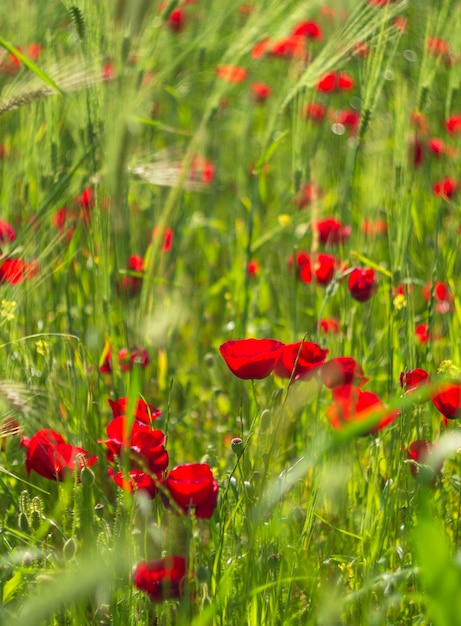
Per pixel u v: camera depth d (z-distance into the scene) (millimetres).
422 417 3613
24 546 3477
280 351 3361
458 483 3531
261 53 4215
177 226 4227
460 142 4355
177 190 3459
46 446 3369
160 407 3953
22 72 3639
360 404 3369
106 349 3740
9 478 3604
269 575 3395
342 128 4777
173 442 3930
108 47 3529
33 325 3834
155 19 3615
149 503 3330
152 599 3312
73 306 4078
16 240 3609
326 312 4125
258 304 4387
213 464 3672
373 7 3691
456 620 2988
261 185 5055
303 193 4168
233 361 3365
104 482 3652
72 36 3992
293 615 3408
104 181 3648
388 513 3475
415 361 3693
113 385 3729
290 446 3676
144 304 3520
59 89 3537
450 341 3824
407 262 3715
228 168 5988
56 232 3881
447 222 4344
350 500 3613
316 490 3438
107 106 3551
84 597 3320
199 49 4262
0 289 3580
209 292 4312
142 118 3850
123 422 3328
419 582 3432
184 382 4074
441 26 3918
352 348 3826
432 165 5062
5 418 3434
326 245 4027
